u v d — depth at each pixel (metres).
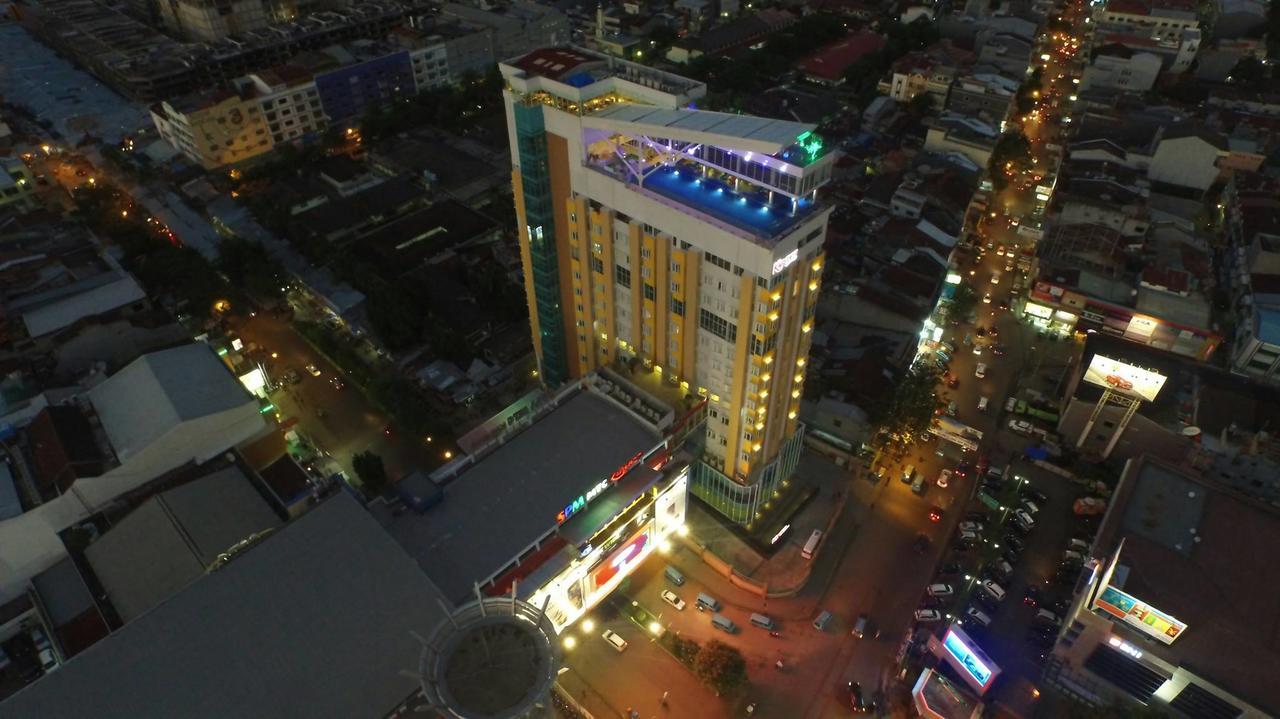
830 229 183.12
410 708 80.12
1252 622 90.94
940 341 156.50
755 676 105.19
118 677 79.56
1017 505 126.12
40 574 110.00
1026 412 141.88
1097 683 100.94
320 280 168.75
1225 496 105.38
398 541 97.00
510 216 194.88
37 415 120.44
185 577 102.25
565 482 104.12
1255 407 124.56
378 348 155.88
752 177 94.44
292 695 79.00
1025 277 173.38
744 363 101.12
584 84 102.06
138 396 122.12
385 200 195.50
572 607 105.25
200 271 164.12
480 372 148.88
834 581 116.75
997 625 110.44
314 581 87.56
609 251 110.31
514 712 59.81
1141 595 93.19
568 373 139.38
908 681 103.81
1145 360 134.38
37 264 156.12
